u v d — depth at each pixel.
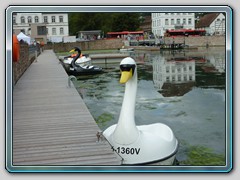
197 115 9.17
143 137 5.51
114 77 17.59
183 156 6.18
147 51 40.69
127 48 43.38
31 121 6.79
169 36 45.66
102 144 5.38
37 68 17.50
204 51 38.34
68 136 5.79
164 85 14.95
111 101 11.21
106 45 44.41
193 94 12.43
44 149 5.21
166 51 40.12
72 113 7.41
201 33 47.38
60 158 4.87
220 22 49.62
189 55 32.72
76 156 4.93
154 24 49.59
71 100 8.85
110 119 8.86
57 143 5.45
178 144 6.59
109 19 48.59
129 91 5.54
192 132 7.66
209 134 7.48
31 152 5.11
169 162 5.70
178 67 22.39
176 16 47.28
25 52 16.75
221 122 8.44
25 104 8.43
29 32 43.34
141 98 11.72
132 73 5.49
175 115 9.26
